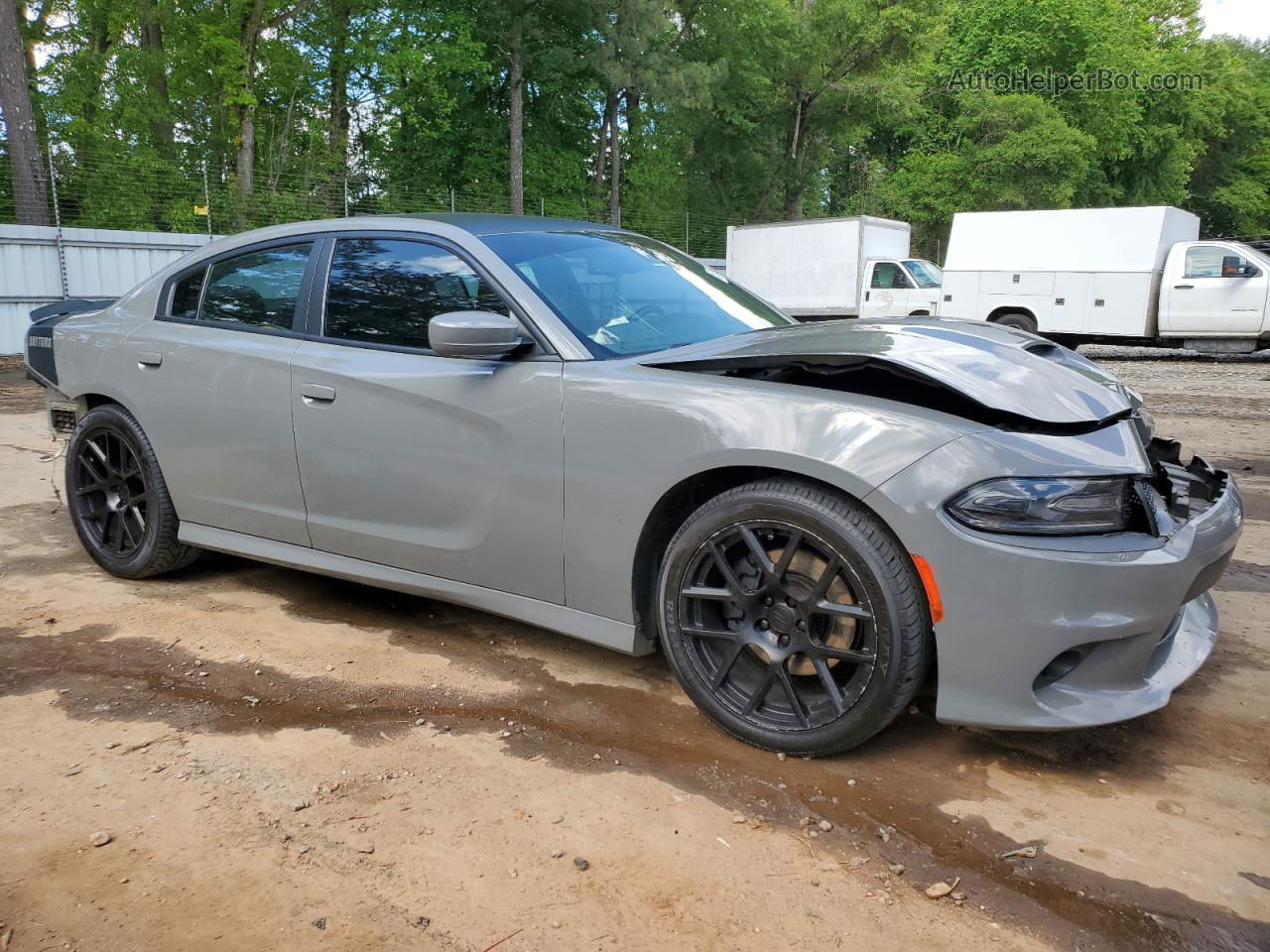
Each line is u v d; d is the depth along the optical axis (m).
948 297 17.00
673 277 3.38
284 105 25.86
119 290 17.38
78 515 4.12
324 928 1.85
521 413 2.82
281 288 3.55
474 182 29.58
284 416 3.37
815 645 2.44
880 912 1.92
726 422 2.47
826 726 2.44
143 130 22.00
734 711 2.61
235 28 22.59
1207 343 15.02
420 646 3.34
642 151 32.53
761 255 20.70
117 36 23.02
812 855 2.12
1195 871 2.06
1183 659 2.58
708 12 31.03
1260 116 47.00
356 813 2.26
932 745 2.62
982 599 2.20
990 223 16.50
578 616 2.84
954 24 37.75
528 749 2.59
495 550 2.96
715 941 1.83
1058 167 32.62
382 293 3.26
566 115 31.77
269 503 3.51
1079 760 2.55
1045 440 2.30
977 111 33.44
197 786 2.37
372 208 23.92
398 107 27.45
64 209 18.39
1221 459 6.92
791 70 32.12
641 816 2.26
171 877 2.00
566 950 1.80
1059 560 2.17
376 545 3.24
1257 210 47.66
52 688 2.95
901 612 2.29
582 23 27.33
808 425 2.38
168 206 19.59
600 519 2.70
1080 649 2.27
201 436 3.63
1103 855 2.12
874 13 31.61
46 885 1.97
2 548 4.52
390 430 3.11
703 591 2.60
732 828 2.21
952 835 2.20
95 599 3.79
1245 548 4.57
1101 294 15.59
